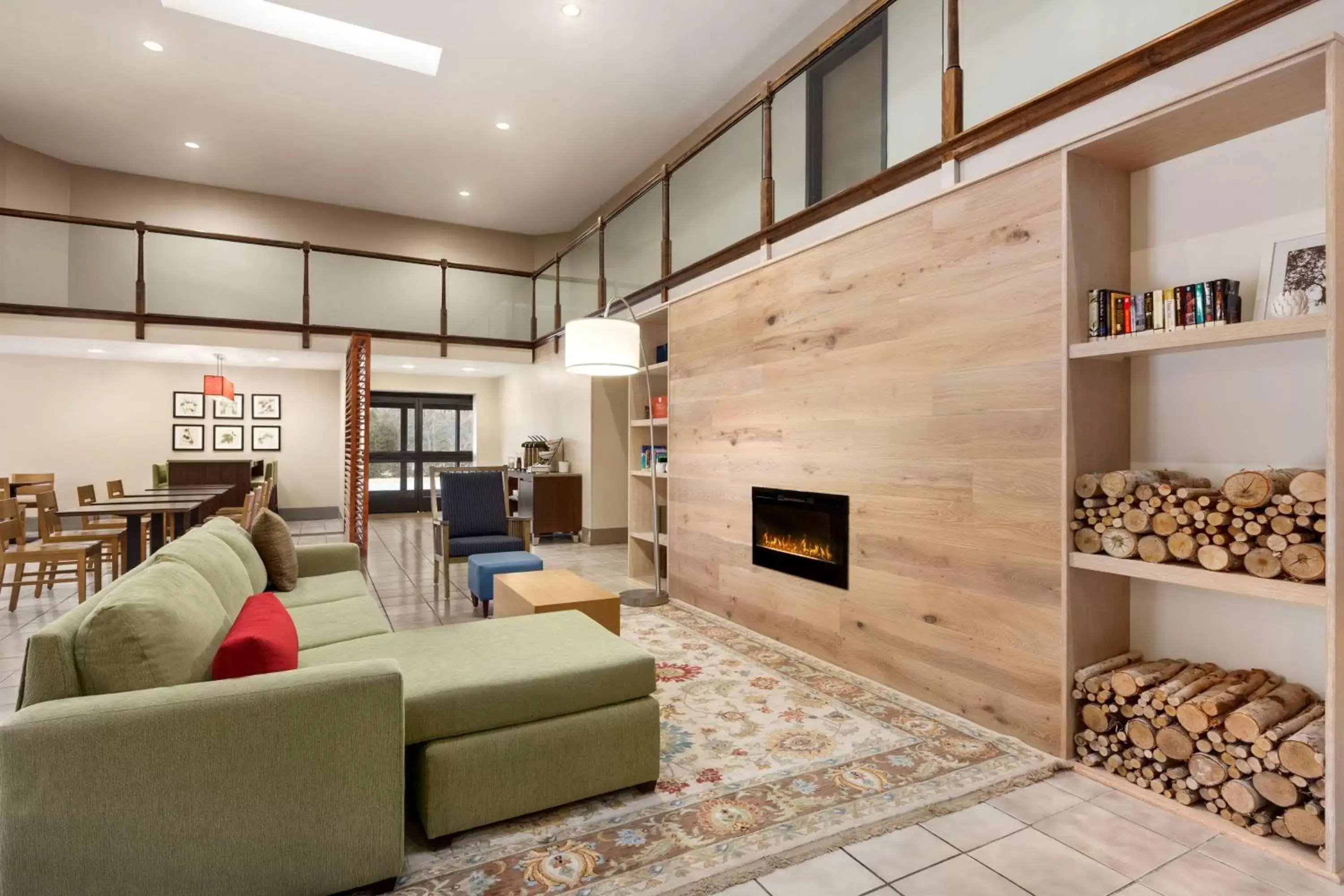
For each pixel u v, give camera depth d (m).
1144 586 2.58
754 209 5.19
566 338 4.40
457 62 5.80
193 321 7.72
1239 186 2.29
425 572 6.33
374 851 1.74
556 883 1.80
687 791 2.29
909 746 2.61
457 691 2.00
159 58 5.81
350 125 7.02
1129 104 2.38
